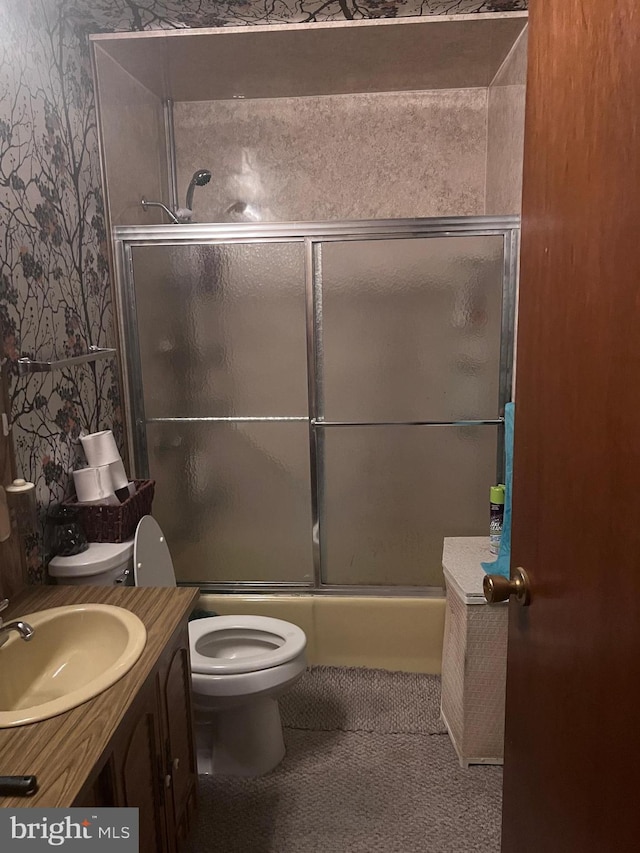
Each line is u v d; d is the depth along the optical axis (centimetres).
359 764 217
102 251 238
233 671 198
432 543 263
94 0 208
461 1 218
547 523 100
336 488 262
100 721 116
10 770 104
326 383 255
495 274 242
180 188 309
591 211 82
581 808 89
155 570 216
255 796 204
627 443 74
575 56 86
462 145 298
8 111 175
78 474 203
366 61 261
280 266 248
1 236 170
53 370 181
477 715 211
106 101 241
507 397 249
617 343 76
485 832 188
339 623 266
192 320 254
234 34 233
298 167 305
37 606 161
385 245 243
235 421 260
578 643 89
